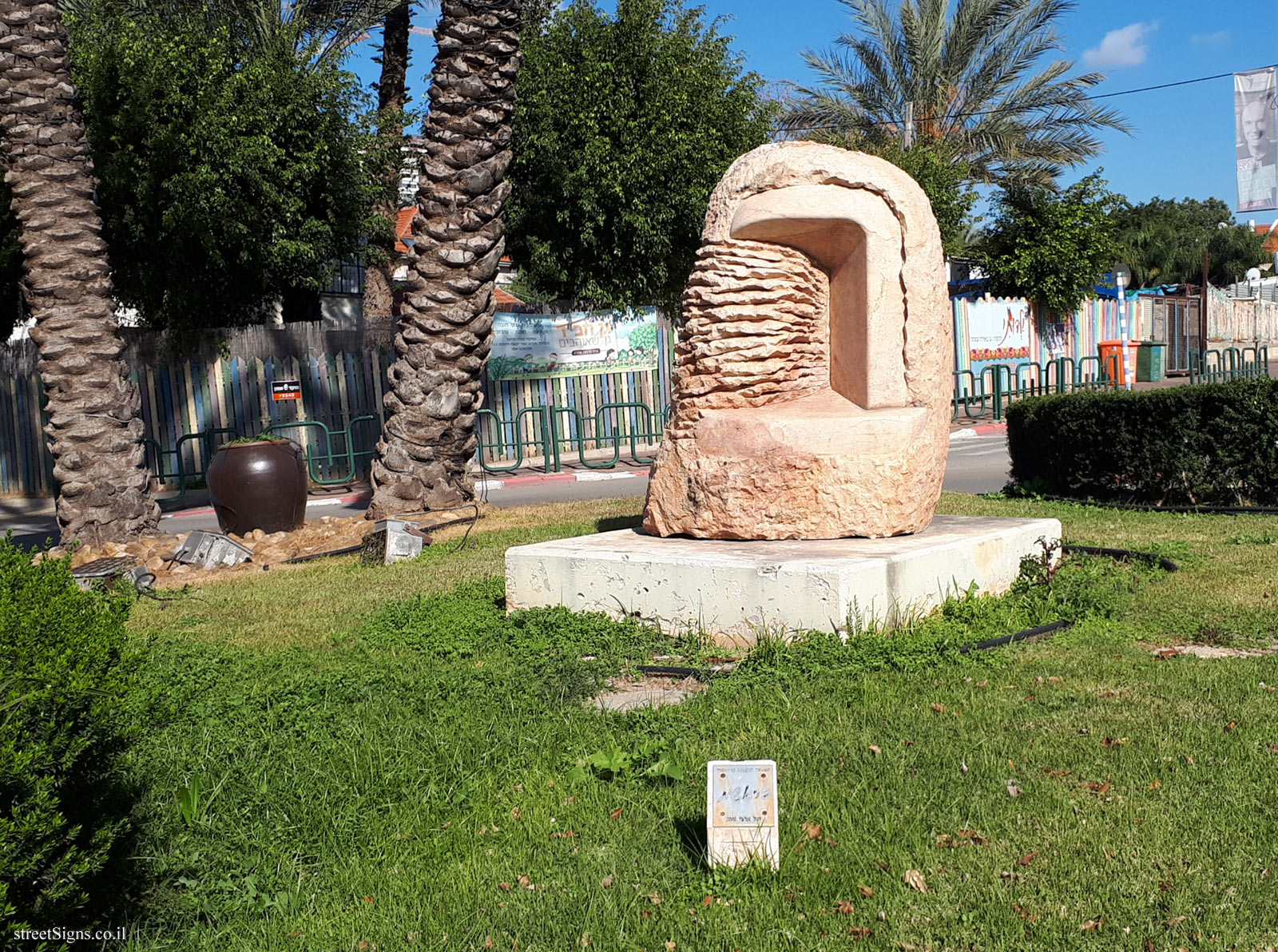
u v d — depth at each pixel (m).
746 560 6.39
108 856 3.53
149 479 12.02
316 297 21.66
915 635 6.06
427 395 12.38
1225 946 3.06
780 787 4.20
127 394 11.75
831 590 6.04
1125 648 5.89
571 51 19.89
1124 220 46.53
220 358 19.28
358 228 19.62
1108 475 11.33
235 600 8.78
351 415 19.84
